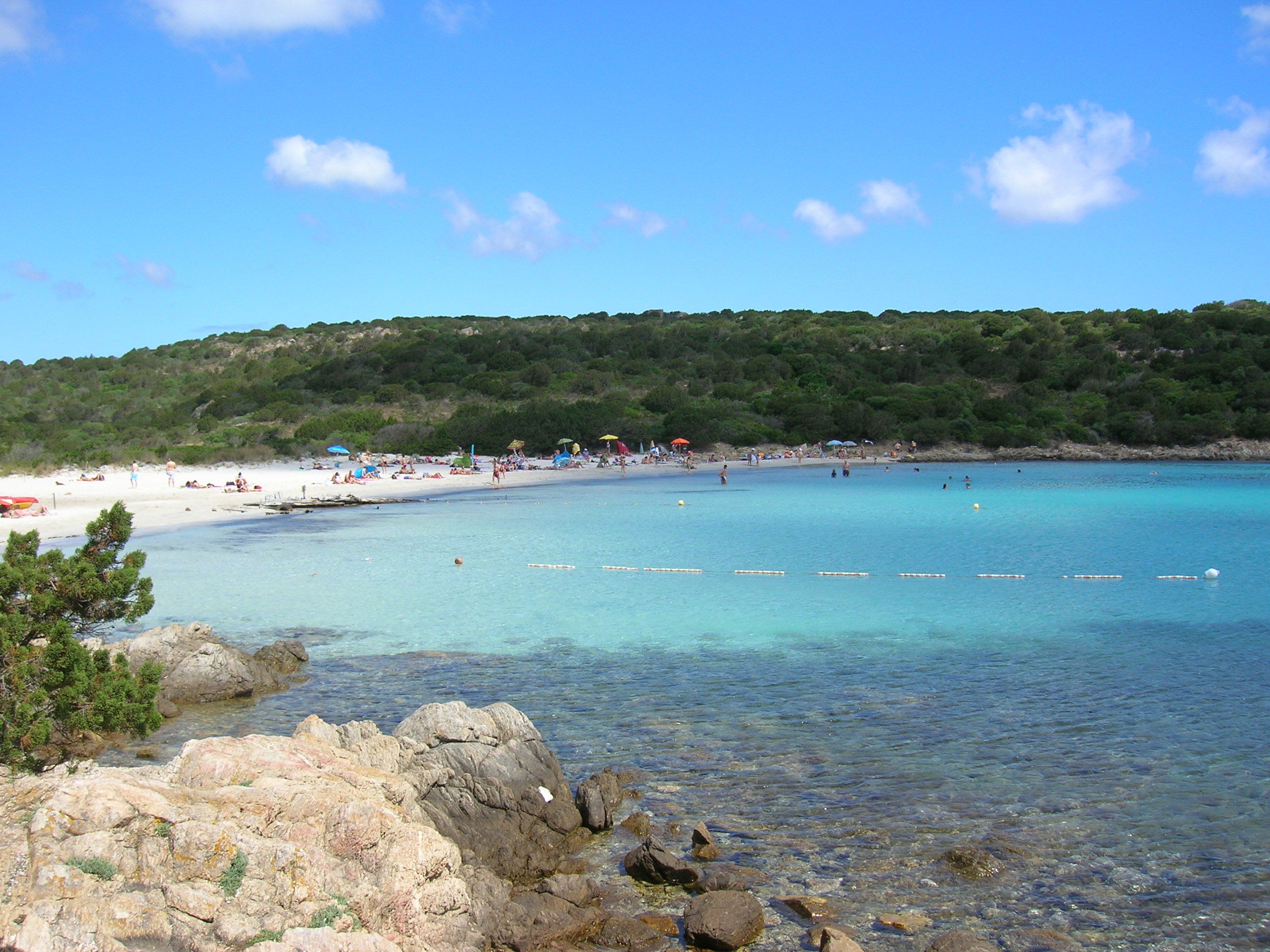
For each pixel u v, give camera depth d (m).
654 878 10.10
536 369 111.56
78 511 42.31
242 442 91.31
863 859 10.48
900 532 40.56
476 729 11.62
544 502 54.94
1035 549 35.12
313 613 23.59
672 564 31.83
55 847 7.57
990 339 126.31
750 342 129.12
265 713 15.54
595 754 13.63
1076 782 12.55
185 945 7.12
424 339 130.62
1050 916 9.33
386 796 9.50
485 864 10.20
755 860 10.48
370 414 98.94
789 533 40.38
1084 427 97.75
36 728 10.25
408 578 28.78
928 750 13.77
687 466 80.50
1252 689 16.81
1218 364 103.62
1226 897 9.67
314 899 7.63
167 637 17.23
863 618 23.03
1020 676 17.70
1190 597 25.77
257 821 8.20
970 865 10.22
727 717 15.29
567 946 8.78
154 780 8.97
